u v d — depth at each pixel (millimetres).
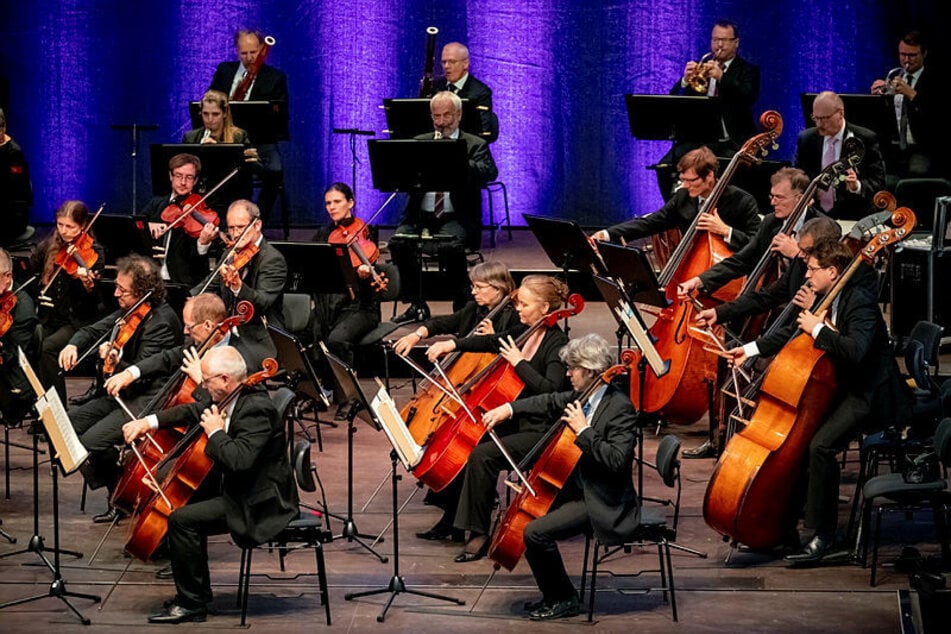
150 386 15055
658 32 27203
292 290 17562
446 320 15977
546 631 12219
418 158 19953
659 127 22219
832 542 13586
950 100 22375
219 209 21188
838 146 19594
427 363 19828
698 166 17453
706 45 27203
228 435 12305
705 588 13109
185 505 12711
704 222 17031
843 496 15398
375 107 27516
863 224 15375
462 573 13602
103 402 15156
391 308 21953
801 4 26891
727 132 23297
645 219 18297
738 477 13234
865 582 13164
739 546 13969
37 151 27500
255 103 22609
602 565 13750
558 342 14219
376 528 14781
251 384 12516
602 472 12336
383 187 20281
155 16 27375
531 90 27469
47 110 27406
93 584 13367
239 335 15859
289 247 17297
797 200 15875
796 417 13273
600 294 18469
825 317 13445
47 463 17031
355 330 18281
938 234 19047
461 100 21891
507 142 27625
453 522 14188
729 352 14141
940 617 11266
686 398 16562
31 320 16516
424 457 13984
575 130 27516
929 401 14789
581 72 27375
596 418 12453
